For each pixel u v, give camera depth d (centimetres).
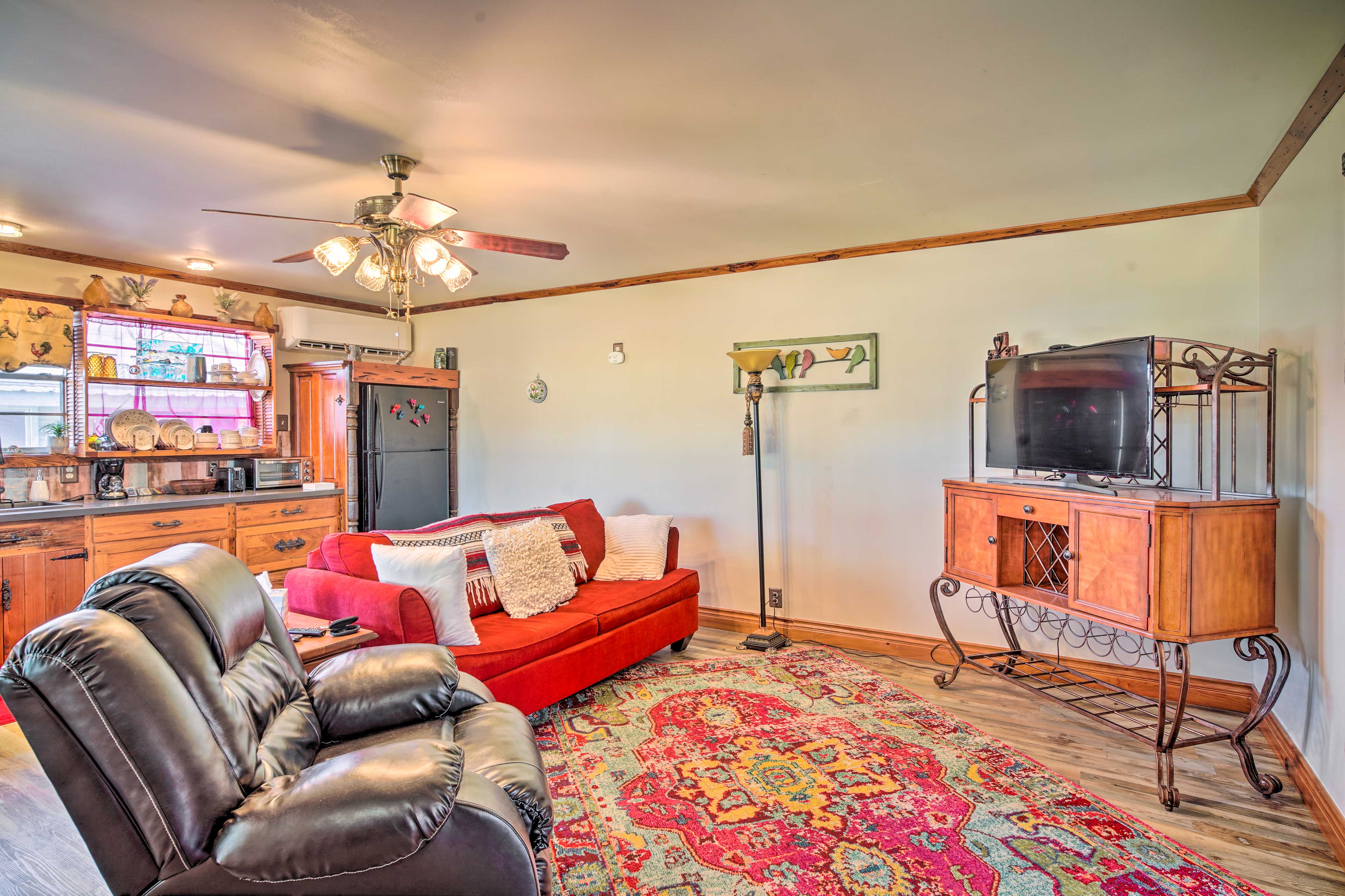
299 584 275
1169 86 200
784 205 308
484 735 176
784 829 212
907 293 376
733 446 431
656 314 456
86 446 380
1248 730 236
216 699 132
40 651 111
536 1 154
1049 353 293
